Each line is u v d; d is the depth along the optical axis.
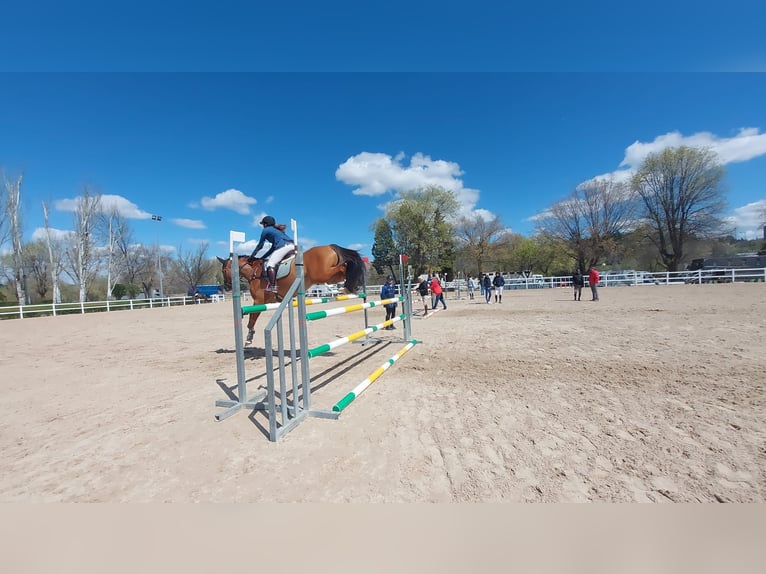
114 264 43.28
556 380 4.98
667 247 41.78
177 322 17.06
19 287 32.50
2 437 3.75
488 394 4.54
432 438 3.34
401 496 2.45
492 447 3.11
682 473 2.60
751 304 13.48
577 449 3.01
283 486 2.63
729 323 9.15
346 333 10.77
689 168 37.03
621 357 6.11
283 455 3.12
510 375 5.34
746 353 5.98
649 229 41.03
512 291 33.28
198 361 7.35
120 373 6.51
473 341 8.32
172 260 65.44
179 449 3.32
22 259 35.66
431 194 51.00
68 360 7.91
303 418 3.91
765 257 39.94
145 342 10.34
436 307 18.80
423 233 51.72
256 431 3.66
